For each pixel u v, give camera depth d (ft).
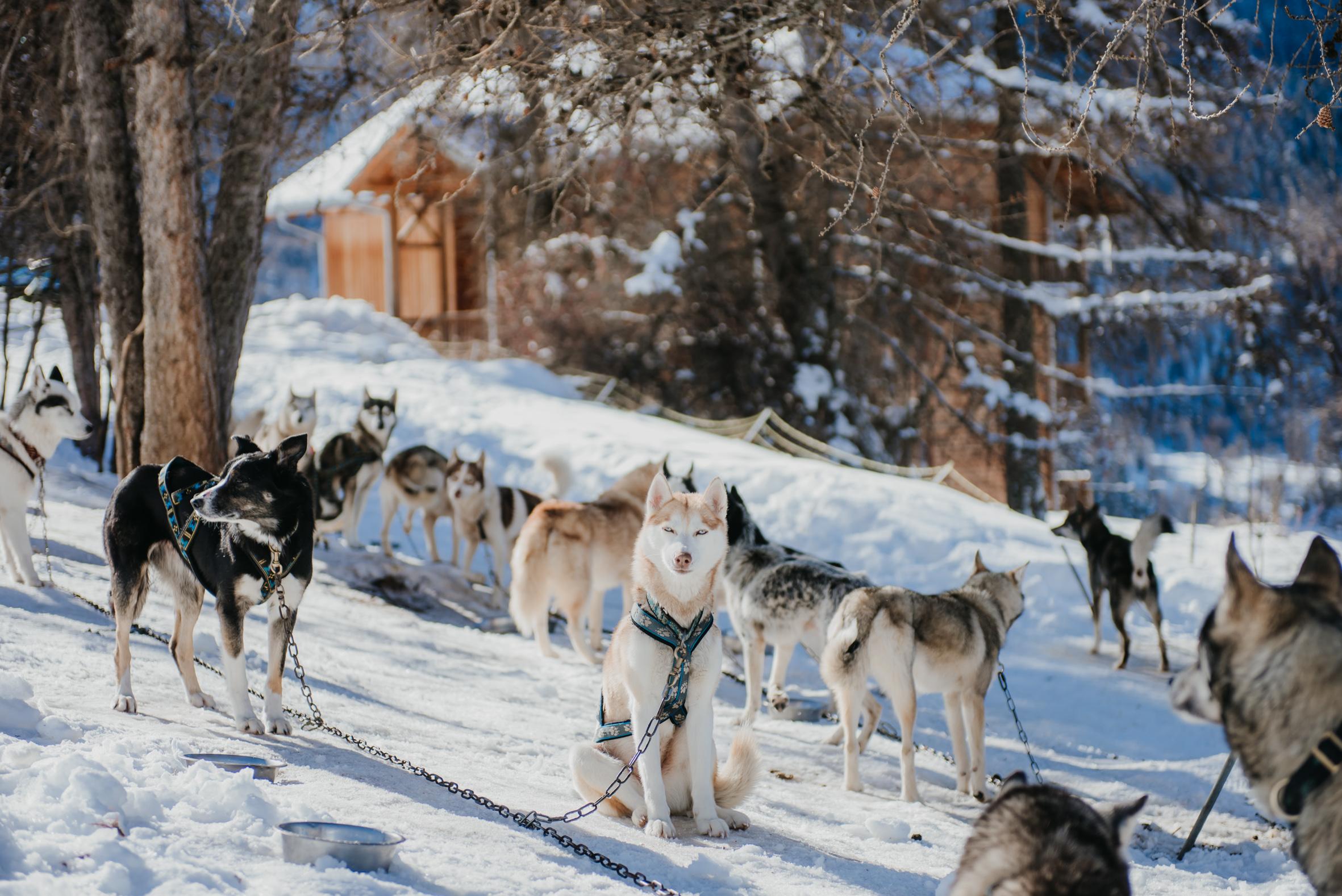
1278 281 94.94
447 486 45.27
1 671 19.60
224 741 17.47
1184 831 22.70
